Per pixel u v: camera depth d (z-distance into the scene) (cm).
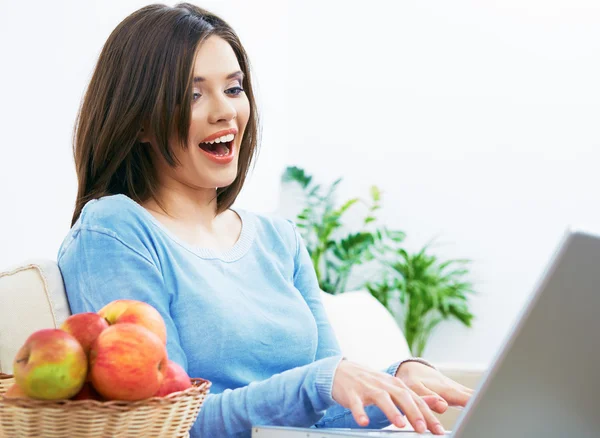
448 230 451
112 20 304
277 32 462
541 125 432
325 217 468
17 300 124
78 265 125
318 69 483
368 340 199
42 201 276
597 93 421
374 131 471
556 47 430
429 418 100
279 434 94
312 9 484
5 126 262
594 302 75
